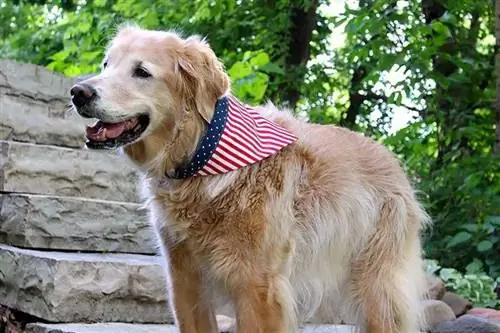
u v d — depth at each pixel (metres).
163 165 2.23
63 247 2.74
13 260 2.62
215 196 2.19
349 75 6.23
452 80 4.18
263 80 4.11
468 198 3.93
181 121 2.22
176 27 5.16
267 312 2.21
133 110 2.18
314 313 2.40
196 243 2.22
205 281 2.28
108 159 3.05
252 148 2.22
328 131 2.44
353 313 2.42
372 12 4.25
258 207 2.21
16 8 7.20
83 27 5.18
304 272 2.33
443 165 4.26
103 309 2.59
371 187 2.40
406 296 2.40
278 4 5.56
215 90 2.22
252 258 2.20
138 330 2.54
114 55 2.24
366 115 6.57
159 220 2.26
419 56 4.13
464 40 4.66
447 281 3.46
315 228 2.30
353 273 2.40
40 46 6.28
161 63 2.21
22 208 2.71
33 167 2.88
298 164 2.31
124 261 2.66
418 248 2.49
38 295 2.54
